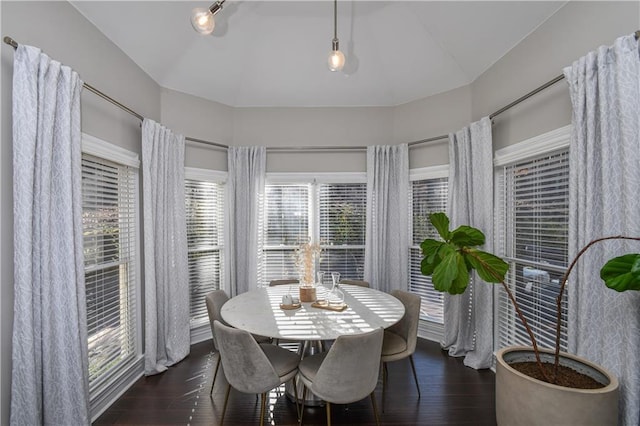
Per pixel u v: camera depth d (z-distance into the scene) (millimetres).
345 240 3617
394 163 3482
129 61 2566
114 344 2363
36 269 1559
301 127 3621
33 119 1516
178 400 2238
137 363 2551
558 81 2002
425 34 2881
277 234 3602
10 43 1485
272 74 3344
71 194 1691
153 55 2727
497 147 2664
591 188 1627
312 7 2736
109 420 2035
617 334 1516
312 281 2492
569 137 1910
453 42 2785
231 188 3479
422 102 3393
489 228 2572
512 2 2178
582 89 1690
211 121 3398
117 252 2422
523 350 1875
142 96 2744
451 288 1954
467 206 2854
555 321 2100
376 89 3477
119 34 2361
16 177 1486
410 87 3367
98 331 2191
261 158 3512
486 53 2668
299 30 2971
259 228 3529
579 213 1696
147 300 2545
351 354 1630
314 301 2383
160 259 2701
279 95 3527
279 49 3137
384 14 2836
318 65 3266
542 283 2223
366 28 2977
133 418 2053
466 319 2879
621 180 1505
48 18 1788
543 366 1732
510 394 1601
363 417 2059
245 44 3064
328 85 3447
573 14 1907
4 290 1517
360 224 3615
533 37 2246
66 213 1667
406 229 3395
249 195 3490
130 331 2562
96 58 2186
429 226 3355
